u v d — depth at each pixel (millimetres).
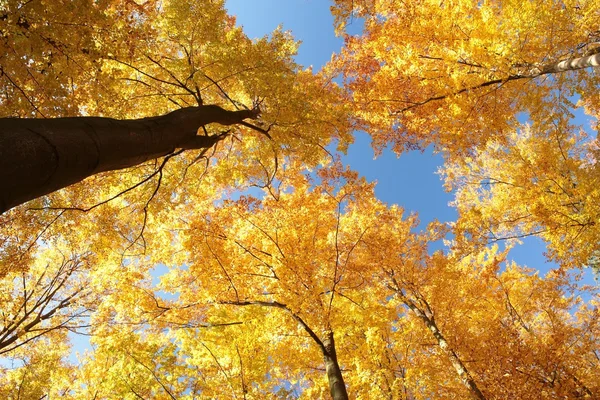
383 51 6801
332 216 6676
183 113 3486
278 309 6238
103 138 2217
